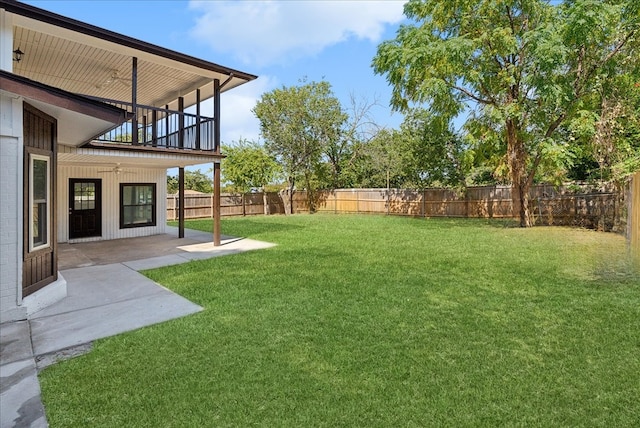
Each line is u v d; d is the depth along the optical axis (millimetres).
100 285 5316
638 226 5918
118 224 10562
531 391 2449
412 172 17578
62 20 5859
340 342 3240
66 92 4027
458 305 4234
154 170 11438
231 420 2172
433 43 10391
